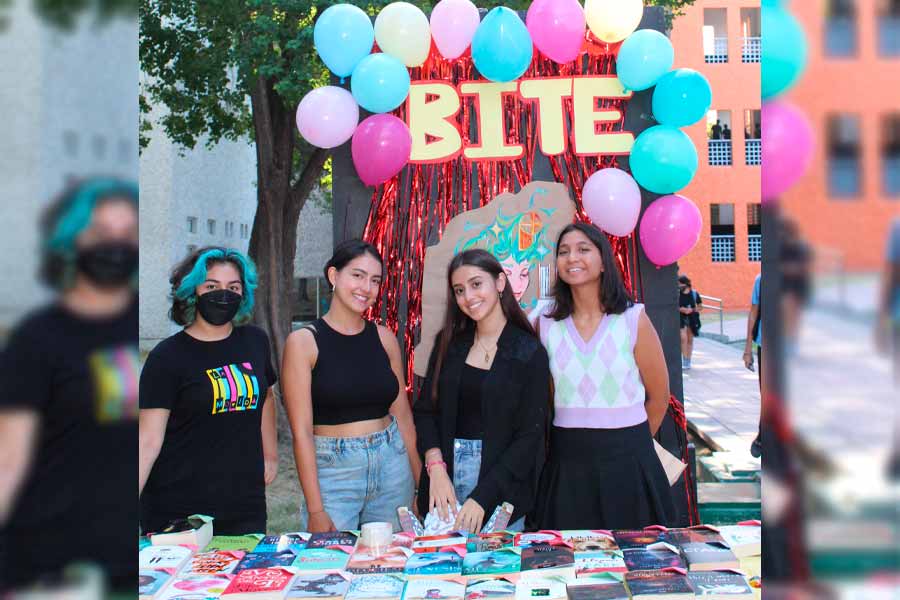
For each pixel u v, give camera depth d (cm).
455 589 158
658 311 339
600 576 161
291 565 174
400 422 269
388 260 344
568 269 241
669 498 243
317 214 1941
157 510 222
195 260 225
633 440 239
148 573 165
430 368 257
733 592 147
